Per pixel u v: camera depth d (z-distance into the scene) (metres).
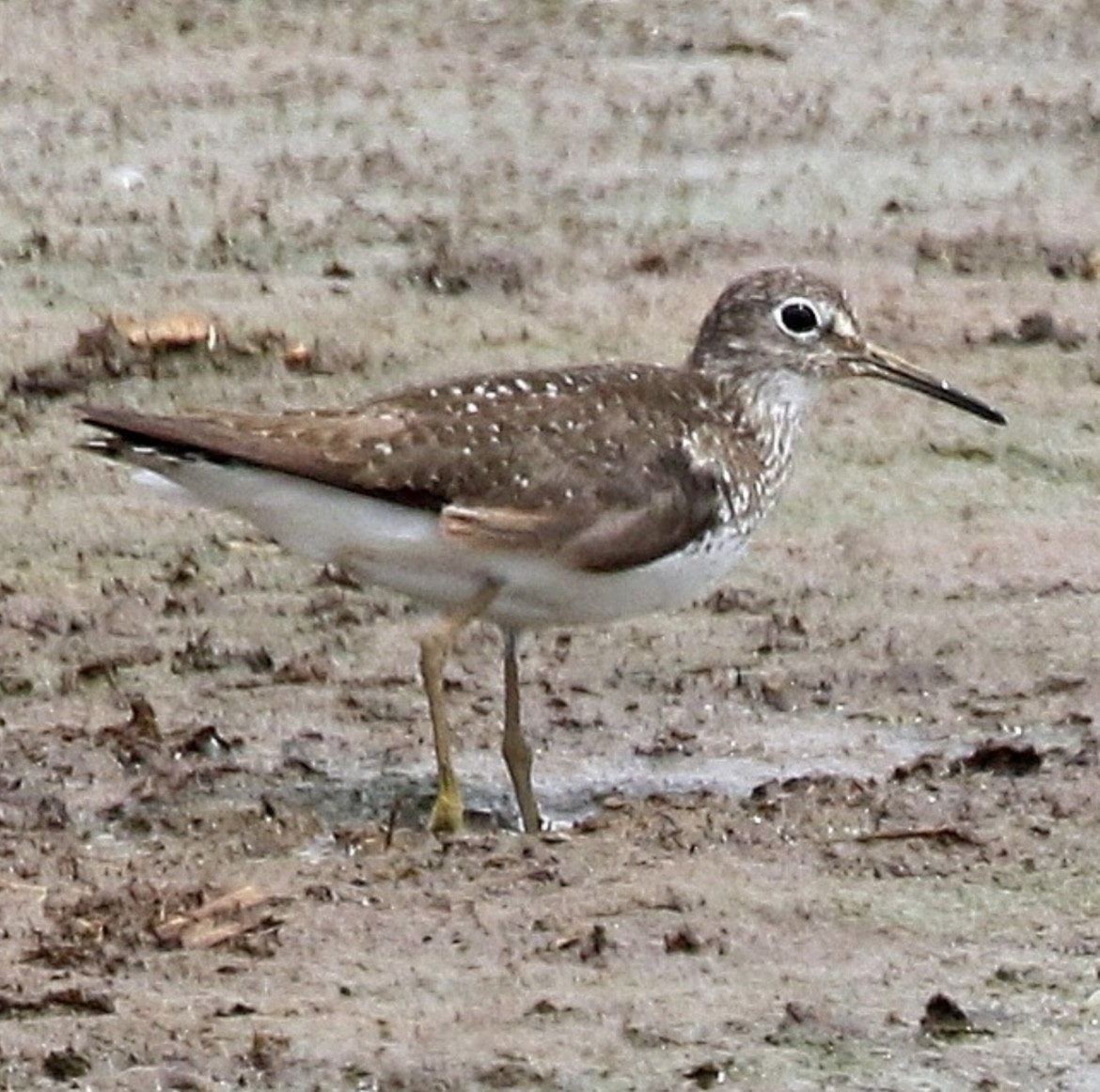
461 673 17.84
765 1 30.33
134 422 15.52
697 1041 13.12
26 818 15.49
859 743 17.06
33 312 22.69
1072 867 15.02
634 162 26.39
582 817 15.99
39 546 19.36
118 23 28.89
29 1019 13.09
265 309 22.88
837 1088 12.82
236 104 27.19
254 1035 12.91
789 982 13.71
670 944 13.95
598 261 24.22
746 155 26.62
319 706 17.31
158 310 22.77
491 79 28.11
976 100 28.02
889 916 14.40
